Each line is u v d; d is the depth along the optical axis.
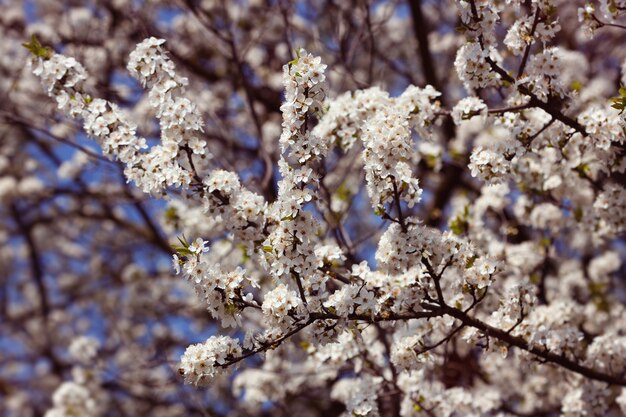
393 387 5.52
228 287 3.62
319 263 3.78
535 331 4.46
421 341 4.33
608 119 4.36
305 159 3.64
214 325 9.55
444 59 10.12
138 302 10.41
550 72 4.25
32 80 9.22
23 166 11.56
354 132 4.95
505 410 6.66
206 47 9.45
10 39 9.81
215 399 8.90
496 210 6.41
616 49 8.60
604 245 7.75
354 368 5.44
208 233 7.01
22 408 12.24
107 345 11.09
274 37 9.16
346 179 7.09
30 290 13.35
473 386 6.80
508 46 4.32
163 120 4.04
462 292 4.17
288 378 7.15
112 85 8.18
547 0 4.16
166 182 4.07
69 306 12.66
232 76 8.84
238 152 8.67
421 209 8.95
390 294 3.96
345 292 3.73
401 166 3.61
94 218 10.99
